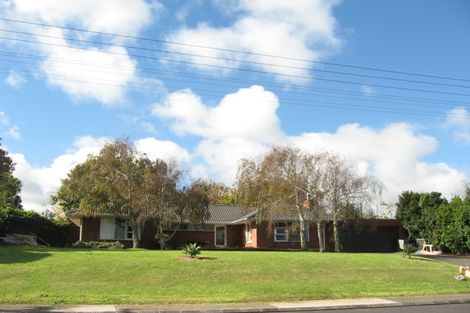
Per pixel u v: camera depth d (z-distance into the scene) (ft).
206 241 148.25
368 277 71.51
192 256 79.46
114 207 114.93
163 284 61.21
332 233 140.77
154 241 137.39
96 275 63.67
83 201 115.14
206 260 76.69
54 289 55.31
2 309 45.24
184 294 56.08
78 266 67.97
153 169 114.83
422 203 140.67
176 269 69.10
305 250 121.08
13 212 121.08
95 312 45.39
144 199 111.34
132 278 63.26
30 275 61.67
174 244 143.02
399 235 146.51
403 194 145.69
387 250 144.66
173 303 51.39
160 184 112.57
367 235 143.54
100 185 112.57
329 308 51.11
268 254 90.33
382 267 79.71
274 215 120.06
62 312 44.73
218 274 67.82
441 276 75.72
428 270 80.38
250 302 53.42
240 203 124.77
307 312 49.11
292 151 120.16
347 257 89.20
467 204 120.06
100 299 51.19
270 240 137.18
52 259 72.95
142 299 52.19
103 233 132.98
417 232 142.31
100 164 114.11
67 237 138.62
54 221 139.44
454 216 120.67
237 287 61.00
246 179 122.93
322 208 117.60
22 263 68.49
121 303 50.26
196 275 66.64
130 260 74.13
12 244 108.17
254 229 139.95
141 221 118.11
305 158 119.96
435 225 129.18
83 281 60.44
